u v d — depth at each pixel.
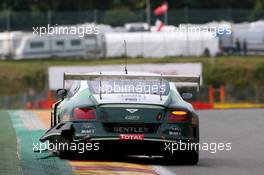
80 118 32.88
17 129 49.91
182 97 35.22
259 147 43.44
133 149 33.03
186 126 33.00
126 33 150.62
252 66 153.50
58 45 155.50
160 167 33.12
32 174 29.17
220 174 31.70
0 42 156.12
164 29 150.00
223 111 82.75
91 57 152.75
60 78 118.81
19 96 123.50
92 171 30.47
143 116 32.66
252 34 157.25
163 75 34.12
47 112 69.81
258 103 131.38
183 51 149.88
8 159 33.47
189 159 34.03
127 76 33.97
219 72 151.00
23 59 156.00
